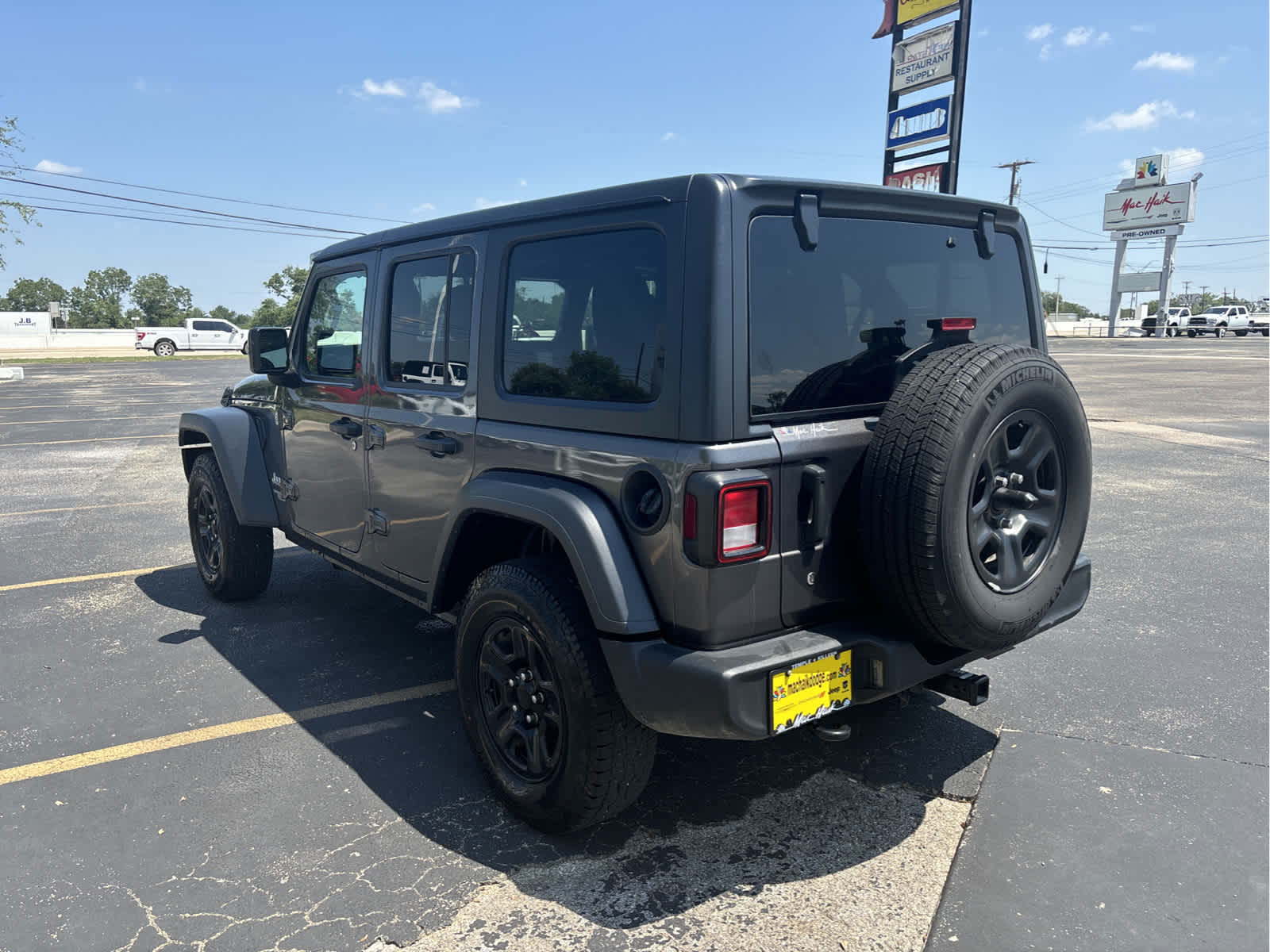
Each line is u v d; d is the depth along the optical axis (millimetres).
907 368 2799
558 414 2818
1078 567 3178
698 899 2602
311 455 4363
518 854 2842
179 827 3002
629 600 2520
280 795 3209
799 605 2584
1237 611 5047
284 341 4473
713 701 2355
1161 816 2963
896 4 13734
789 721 2449
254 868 2773
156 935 2471
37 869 2775
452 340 3316
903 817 3020
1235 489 8508
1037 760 3363
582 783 2695
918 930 2455
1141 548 6391
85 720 3818
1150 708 3809
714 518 2342
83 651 4641
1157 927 2412
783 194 2518
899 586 2490
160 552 6691
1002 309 3314
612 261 2664
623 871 2738
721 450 2367
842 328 2693
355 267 3963
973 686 2811
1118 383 21266
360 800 3170
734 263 2400
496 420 3080
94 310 128000
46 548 6816
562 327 2834
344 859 2818
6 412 17672
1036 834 2869
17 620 5133
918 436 2412
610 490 2623
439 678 4277
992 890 2582
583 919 2518
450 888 2666
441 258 3387
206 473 5168
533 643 2789
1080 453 2801
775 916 2518
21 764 3445
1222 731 3586
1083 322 82688
